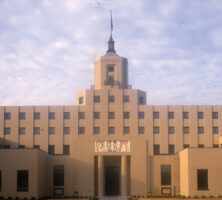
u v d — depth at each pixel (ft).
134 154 259.80
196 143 332.19
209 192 238.27
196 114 335.67
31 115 331.98
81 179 257.96
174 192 259.60
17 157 240.73
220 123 336.08
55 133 329.52
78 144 261.24
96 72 357.20
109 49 367.45
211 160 240.73
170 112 335.47
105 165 275.59
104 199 239.50
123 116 332.39
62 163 263.49
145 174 257.96
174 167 262.47
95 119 331.77
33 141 329.31
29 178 239.09
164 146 330.34
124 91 335.67
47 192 260.21
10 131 330.34
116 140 261.65
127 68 361.10
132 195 255.09
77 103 349.41
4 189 238.68
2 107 333.01
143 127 332.19
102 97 334.24
